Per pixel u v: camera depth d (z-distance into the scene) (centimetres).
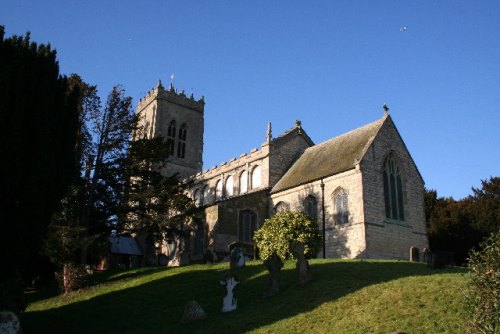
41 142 2095
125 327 2441
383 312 1916
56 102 2305
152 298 2895
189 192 6831
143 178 4112
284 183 5066
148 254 5938
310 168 4953
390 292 2123
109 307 2852
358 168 4166
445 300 1906
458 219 5350
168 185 4059
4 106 1944
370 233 4022
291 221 3497
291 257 3362
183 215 4250
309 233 3447
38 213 2064
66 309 2980
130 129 4075
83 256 3709
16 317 1919
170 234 4184
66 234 3388
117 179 3969
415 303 1939
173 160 8525
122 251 5944
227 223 4728
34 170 2041
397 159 4559
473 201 5716
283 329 1947
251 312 2247
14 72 2028
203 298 2709
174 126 8819
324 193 4456
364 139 4562
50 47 2261
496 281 1194
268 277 2659
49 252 3419
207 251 4494
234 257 3325
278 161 5441
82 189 3656
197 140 8994
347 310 2017
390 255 4109
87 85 3900
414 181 4616
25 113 2064
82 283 3634
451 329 1644
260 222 4988
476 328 1236
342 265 2908
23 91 2047
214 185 6359
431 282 2189
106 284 3594
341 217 4253
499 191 5725
